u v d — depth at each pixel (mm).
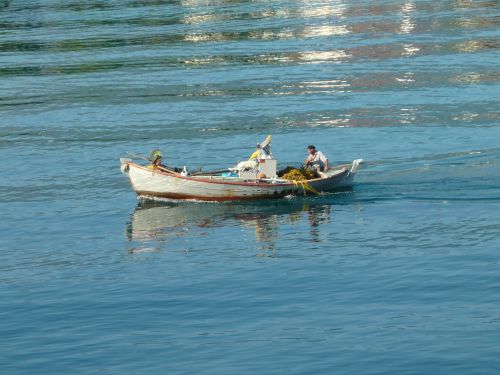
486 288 65938
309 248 77938
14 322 63594
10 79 175250
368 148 114375
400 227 83000
